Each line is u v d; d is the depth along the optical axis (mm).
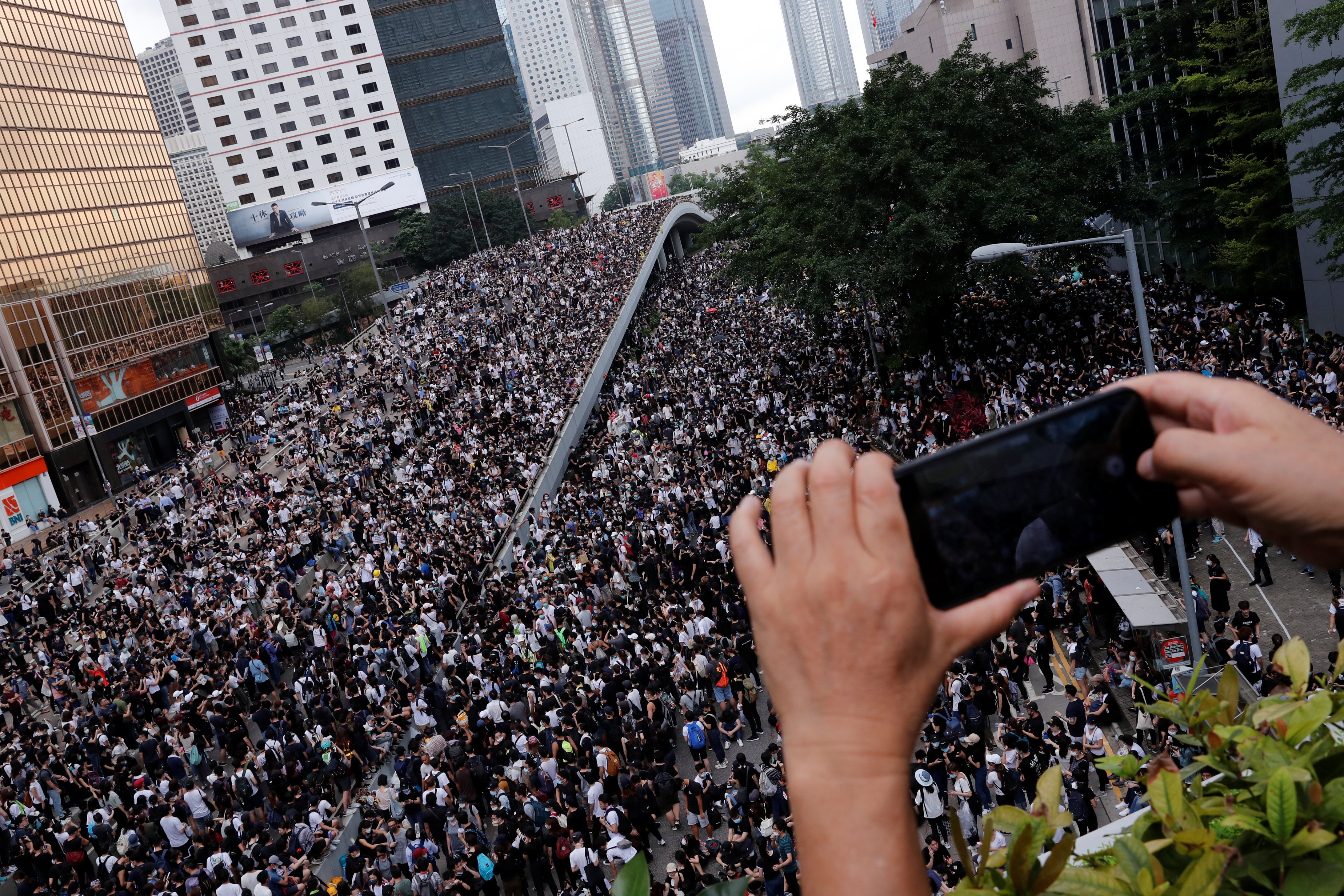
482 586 28734
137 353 64938
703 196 59156
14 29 62031
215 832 17219
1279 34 30688
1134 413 1387
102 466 58750
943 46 99312
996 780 14719
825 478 1281
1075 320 37812
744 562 1317
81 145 65500
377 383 51562
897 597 1188
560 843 16047
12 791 20094
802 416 35844
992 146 33969
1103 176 34594
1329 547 1225
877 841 1118
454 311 66812
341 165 119062
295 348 100438
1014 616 1259
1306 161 26094
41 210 60312
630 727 18688
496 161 133000
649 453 38219
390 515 33594
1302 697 1852
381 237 115812
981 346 39375
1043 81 34531
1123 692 18219
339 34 117125
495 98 131625
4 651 27469
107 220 66188
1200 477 1266
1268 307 33219
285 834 17188
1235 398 1314
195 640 25594
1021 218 30828
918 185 31781
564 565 28062
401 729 21297
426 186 131625
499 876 16031
